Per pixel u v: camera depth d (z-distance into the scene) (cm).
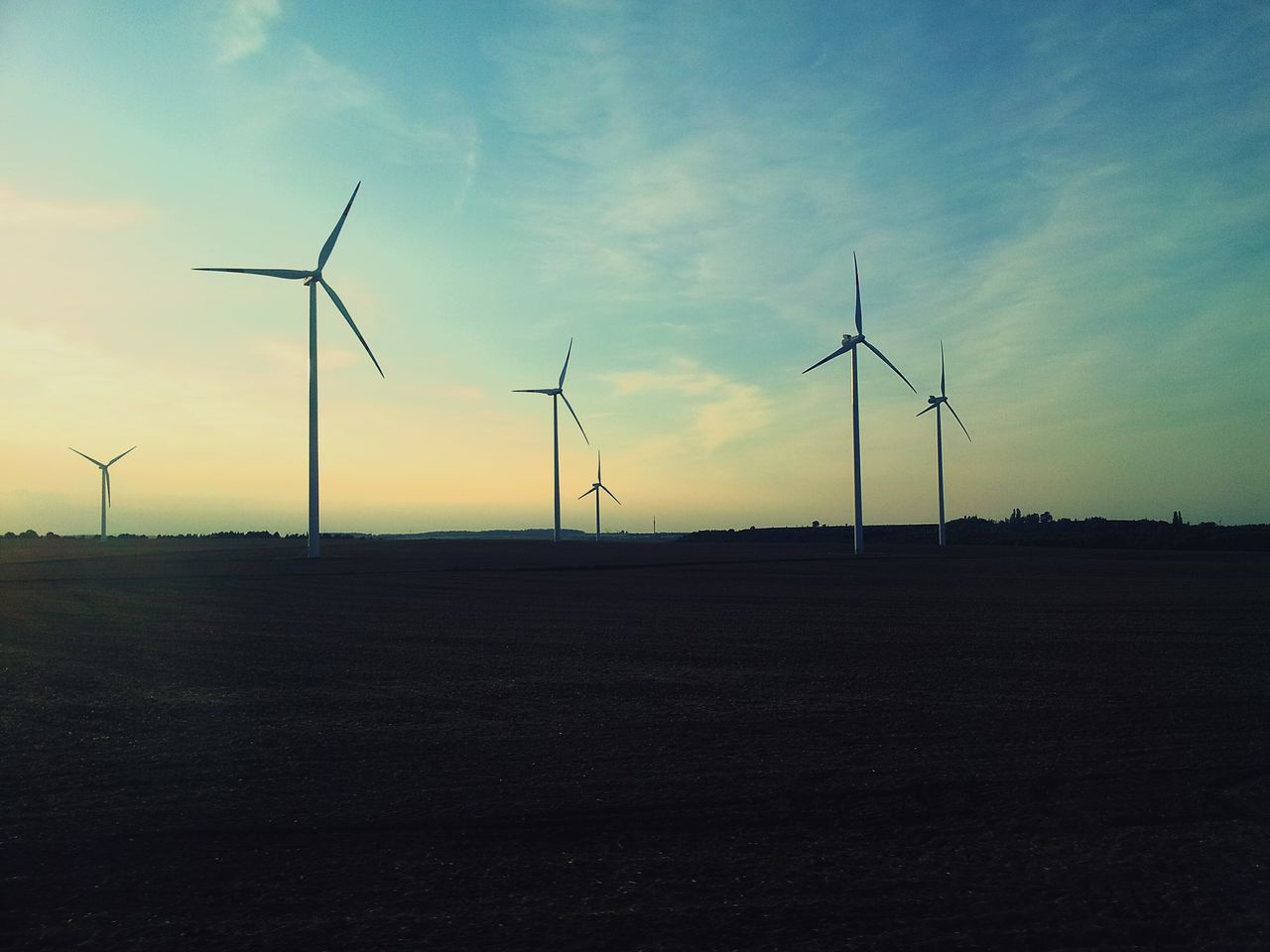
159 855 704
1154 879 650
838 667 1611
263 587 3778
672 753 1012
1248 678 1484
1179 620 2391
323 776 923
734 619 2466
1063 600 3030
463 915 589
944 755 998
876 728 1131
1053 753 1004
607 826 770
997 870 670
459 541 13538
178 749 1046
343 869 674
